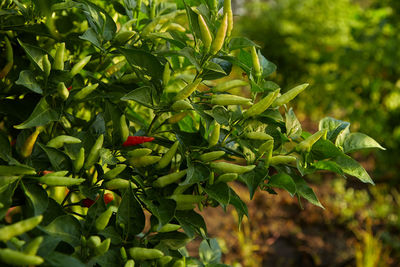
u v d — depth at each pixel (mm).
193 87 540
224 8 571
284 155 578
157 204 544
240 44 588
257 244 1988
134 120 659
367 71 2275
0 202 462
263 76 613
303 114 2965
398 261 1830
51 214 500
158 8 682
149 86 546
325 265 1890
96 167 543
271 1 3730
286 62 3160
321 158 572
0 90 574
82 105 688
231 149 576
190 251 1770
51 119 503
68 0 565
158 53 571
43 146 505
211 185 542
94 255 475
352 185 2566
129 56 557
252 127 575
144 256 490
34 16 580
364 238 1932
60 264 430
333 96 2402
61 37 591
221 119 562
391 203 2305
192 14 565
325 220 2205
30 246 415
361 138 601
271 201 2350
